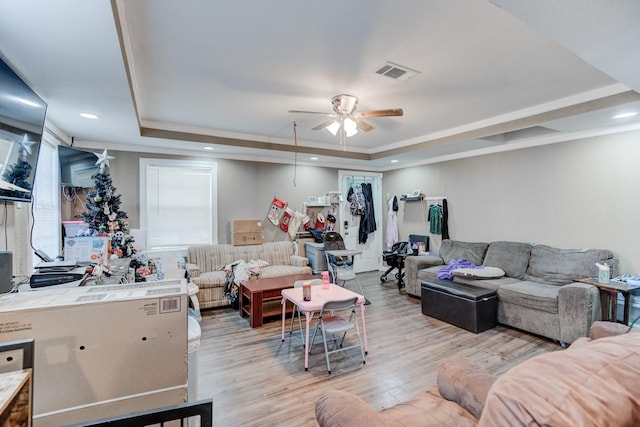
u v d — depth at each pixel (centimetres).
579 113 314
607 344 86
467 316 355
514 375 76
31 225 249
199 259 474
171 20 187
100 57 184
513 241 461
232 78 272
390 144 554
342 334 346
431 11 181
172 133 415
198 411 92
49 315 105
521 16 146
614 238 365
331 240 547
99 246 247
